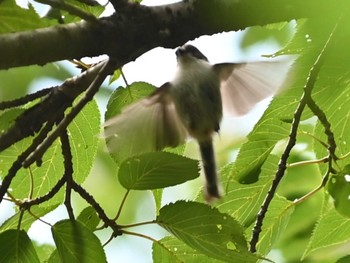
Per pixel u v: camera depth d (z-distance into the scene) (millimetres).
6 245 5762
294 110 5867
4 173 5863
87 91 5691
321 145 5906
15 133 5730
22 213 5770
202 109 5805
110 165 6461
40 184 5883
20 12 5645
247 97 5812
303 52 5820
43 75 6293
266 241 5891
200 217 5750
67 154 5770
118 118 5742
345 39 5785
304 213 6188
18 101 5746
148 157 5719
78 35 5664
